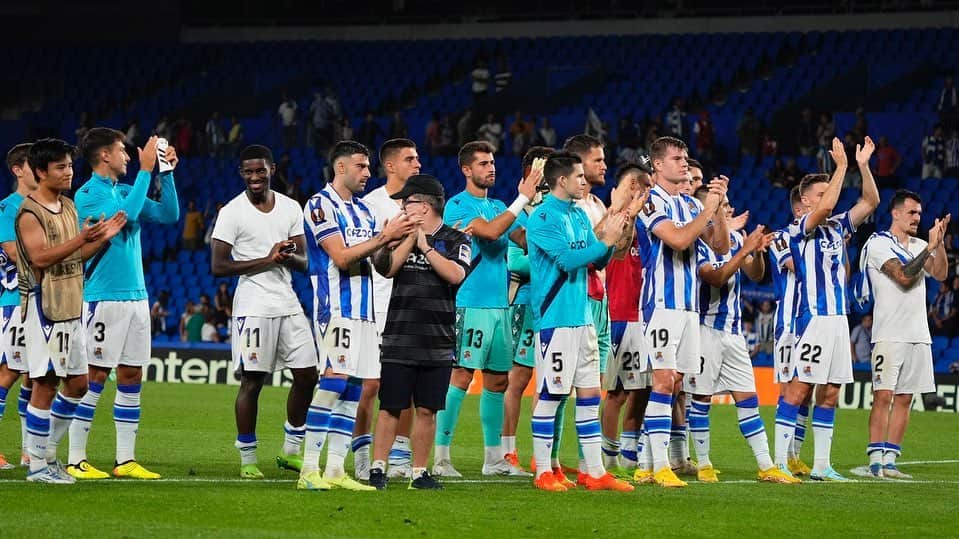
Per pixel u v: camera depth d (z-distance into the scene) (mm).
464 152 14164
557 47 43062
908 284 14906
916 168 36781
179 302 35906
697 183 15219
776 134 39250
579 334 12203
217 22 46531
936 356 29922
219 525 9594
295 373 13070
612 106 41062
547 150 14422
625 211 11867
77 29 46688
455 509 10688
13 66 45812
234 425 19219
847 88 39469
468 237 12156
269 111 43438
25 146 13836
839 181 13805
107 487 11547
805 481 13883
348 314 11789
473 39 44281
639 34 43031
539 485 12297
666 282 12859
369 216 12289
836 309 13898
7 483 11672
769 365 29641
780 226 34969
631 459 14250
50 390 11812
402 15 45250
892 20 40625
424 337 11922
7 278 13734
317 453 11773
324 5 45969
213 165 40688
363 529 9617
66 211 12008
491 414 14016
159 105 44469
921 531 10258
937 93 38438
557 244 12031
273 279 12922
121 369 12922
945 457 17375
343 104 43344
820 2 41531
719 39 41969
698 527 10125
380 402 12016
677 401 14516
